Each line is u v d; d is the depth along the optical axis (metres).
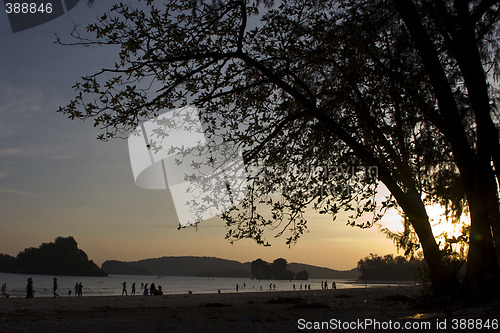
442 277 12.89
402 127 13.44
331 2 12.38
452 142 11.95
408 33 12.60
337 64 12.88
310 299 27.50
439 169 15.26
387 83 12.13
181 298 34.69
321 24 12.41
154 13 11.26
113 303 25.62
